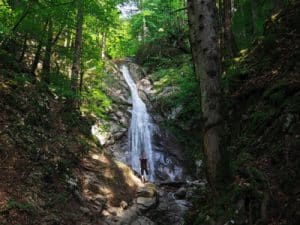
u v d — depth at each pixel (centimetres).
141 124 2322
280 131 666
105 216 1067
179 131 2239
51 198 931
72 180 1119
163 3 2955
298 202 495
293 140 608
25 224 748
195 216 751
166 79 2666
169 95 2425
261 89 891
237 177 620
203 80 637
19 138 1051
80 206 1036
